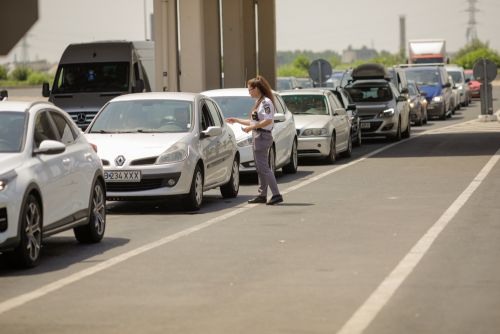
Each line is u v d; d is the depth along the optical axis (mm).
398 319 18109
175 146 36219
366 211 34781
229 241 28484
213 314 18875
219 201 39906
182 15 71250
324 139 55375
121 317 18766
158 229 31672
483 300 19656
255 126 37750
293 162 51031
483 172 48656
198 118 38750
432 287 21031
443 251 25781
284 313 18844
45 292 21484
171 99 39562
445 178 46094
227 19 95938
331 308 19188
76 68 67062
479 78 100125
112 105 39594
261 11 108312
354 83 76250
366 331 17234
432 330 17234
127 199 35969
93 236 28891
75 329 17844
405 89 82375
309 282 21953
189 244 28125
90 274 23641
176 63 72500
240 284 21922
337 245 27234
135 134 37656
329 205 37000
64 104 65562
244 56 104562
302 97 59000
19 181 24375
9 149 25562
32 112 26797
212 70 96062
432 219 32156
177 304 19875
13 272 24281
